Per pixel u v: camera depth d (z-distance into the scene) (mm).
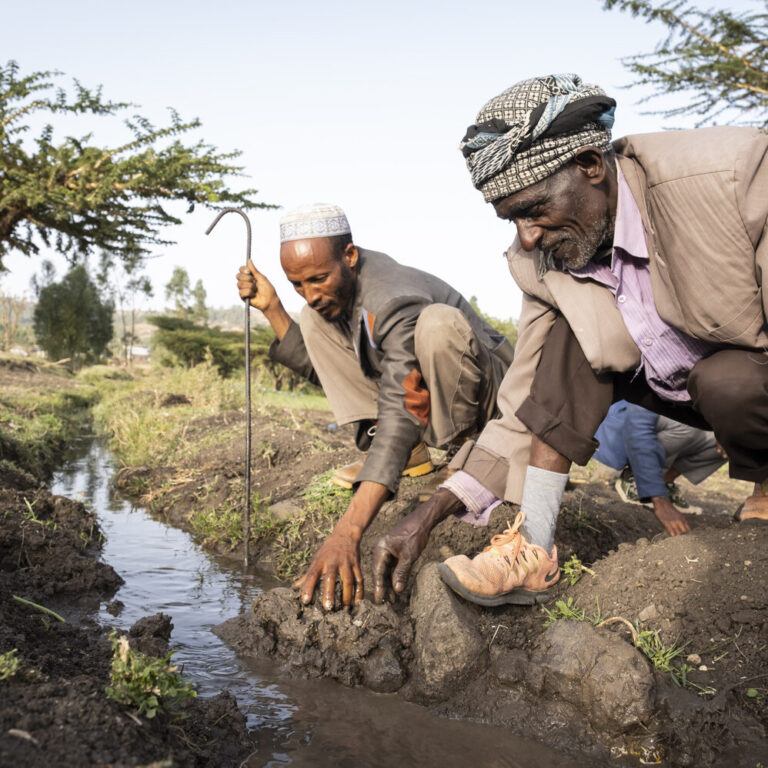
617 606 2789
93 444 11445
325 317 3756
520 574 2793
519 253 2828
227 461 6699
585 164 2357
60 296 45844
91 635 3150
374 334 3498
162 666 2113
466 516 3033
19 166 11648
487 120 2389
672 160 2250
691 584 2781
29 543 3961
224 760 2193
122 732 1788
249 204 11922
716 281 2242
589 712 2393
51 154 11469
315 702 2646
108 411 15258
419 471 4375
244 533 4566
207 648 3082
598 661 2416
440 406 3600
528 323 2936
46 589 3633
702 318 2346
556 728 2416
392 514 4102
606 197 2422
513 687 2559
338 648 2865
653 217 2338
